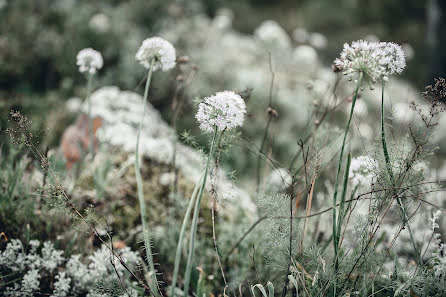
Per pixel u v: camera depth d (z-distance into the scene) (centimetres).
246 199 261
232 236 223
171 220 228
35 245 182
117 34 551
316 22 1272
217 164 159
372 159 158
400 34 1260
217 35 646
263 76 604
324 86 263
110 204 244
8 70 467
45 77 496
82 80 489
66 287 169
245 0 1275
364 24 1298
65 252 191
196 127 355
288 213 156
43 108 394
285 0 1311
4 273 176
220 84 553
